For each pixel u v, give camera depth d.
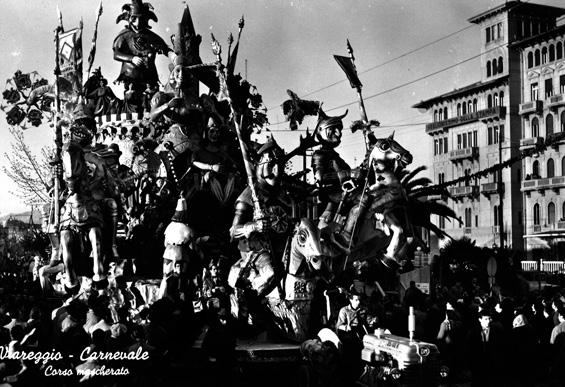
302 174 21.09
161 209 22.25
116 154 21.61
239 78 25.05
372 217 17.62
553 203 69.31
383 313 16.62
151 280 19.14
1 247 37.38
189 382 13.29
